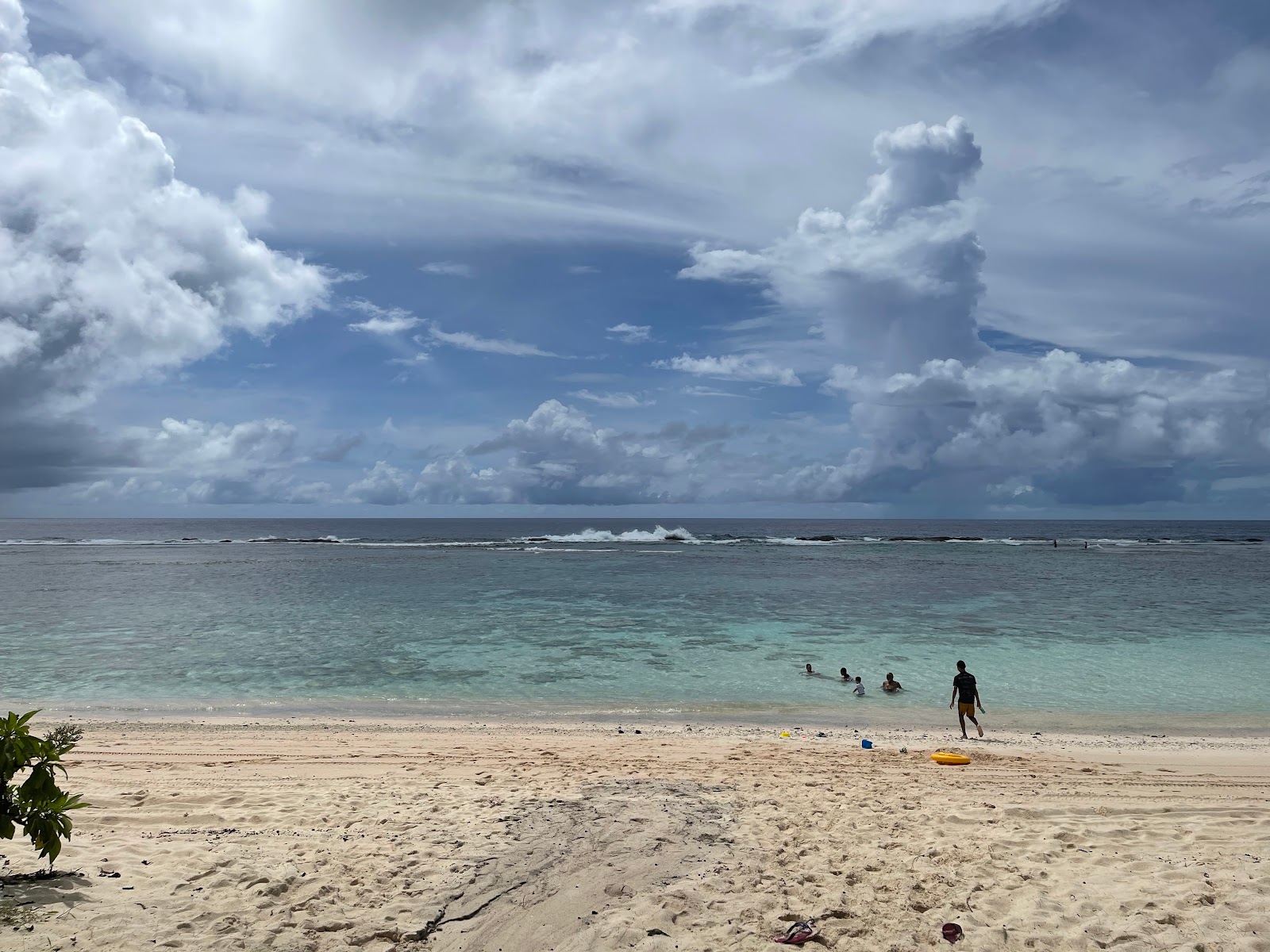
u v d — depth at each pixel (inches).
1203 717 653.9
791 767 466.6
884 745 542.6
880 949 218.2
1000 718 649.6
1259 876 261.3
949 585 1715.1
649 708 675.4
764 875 266.8
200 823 327.3
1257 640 1010.1
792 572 2028.8
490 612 1253.7
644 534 4387.3
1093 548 3393.2
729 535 4490.7
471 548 3129.9
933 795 398.0
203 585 1651.1
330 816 334.3
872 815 346.9
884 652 928.3
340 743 526.9
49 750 228.4
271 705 668.1
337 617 1185.4
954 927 227.1
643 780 419.8
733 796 377.4
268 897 237.8
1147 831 323.9
